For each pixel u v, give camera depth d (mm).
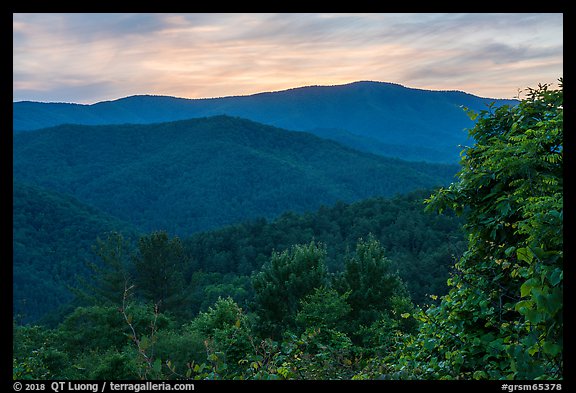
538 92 5402
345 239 67562
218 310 19812
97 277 39719
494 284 4625
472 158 5633
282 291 23500
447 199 5348
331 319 18781
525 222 3326
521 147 4438
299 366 4422
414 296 37375
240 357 5426
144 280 41875
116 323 21656
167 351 18375
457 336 4480
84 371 15594
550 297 2533
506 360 3670
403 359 4797
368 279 24078
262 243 73500
